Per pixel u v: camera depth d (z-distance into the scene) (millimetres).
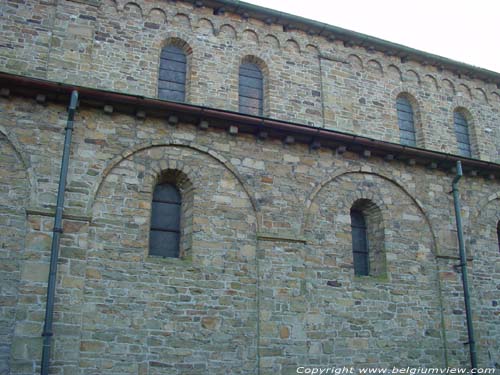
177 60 15359
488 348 15281
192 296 12578
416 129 17688
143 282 12273
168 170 13336
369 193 15258
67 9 14117
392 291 14617
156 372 11844
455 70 18781
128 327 11891
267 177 14109
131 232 12523
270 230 13719
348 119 16328
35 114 12523
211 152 13727
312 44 16781
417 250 15352
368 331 13977
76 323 11438
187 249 13047
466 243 16109
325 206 14578
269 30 16406
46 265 11586
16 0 13773
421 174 16125
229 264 13117
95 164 12656
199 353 12281
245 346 12680
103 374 11445
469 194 16734
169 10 15414
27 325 11117
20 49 13422
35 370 10930
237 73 15602
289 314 13227
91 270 11953
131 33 14734
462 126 18719
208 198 13406
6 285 11312
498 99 19500
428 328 14727
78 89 12484
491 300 15914
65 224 11984
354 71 17094
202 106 13422
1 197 11797
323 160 14891
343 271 14227
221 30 15844
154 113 13352
